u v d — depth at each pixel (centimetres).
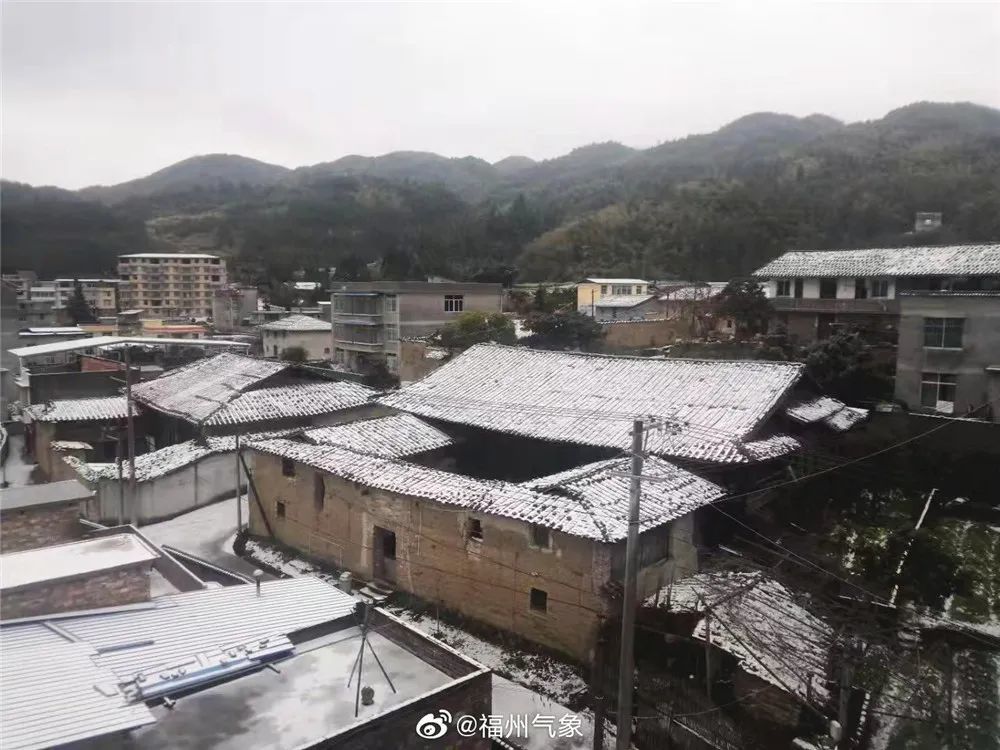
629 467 1800
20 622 1127
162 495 2673
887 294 3750
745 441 1991
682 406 2222
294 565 2152
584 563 1506
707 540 1858
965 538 2192
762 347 3784
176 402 3338
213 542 2417
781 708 1238
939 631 1579
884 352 3366
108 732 836
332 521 2095
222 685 1057
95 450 3409
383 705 1020
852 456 2653
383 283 5041
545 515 1565
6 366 4947
